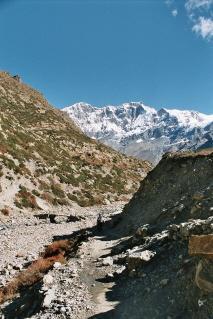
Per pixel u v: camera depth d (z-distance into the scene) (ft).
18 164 224.74
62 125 441.27
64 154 306.76
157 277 61.41
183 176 122.72
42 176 232.73
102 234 123.54
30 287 79.56
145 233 92.99
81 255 92.53
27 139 276.00
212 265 46.57
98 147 383.86
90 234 125.39
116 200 261.65
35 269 89.76
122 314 55.21
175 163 133.28
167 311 50.52
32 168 233.76
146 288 59.26
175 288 53.78
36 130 362.12
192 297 48.49
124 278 69.46
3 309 73.00
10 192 197.98
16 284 84.74
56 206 212.02
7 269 99.14
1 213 178.60
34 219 178.70
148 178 143.84
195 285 49.08
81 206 227.20
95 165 310.45
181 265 58.80
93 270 78.43
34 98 522.47
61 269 82.23
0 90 464.65
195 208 89.61
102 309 58.29
